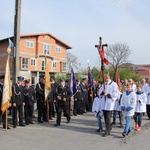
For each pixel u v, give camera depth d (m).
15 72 11.12
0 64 47.59
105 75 9.12
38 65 49.09
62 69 54.12
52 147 7.32
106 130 8.88
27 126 10.47
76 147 7.34
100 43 10.23
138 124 9.90
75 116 13.71
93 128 10.23
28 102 10.84
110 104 8.81
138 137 8.66
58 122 10.70
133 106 8.74
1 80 10.17
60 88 10.99
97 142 7.92
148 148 7.25
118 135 8.95
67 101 11.11
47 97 11.41
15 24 11.17
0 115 10.70
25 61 46.81
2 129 9.73
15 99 10.13
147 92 13.17
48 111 11.66
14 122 10.12
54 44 52.31
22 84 10.70
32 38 48.19
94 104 9.60
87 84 16.30
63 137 8.57
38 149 7.09
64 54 55.06
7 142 7.80
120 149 7.14
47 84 11.40
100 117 9.45
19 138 8.34
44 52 49.97
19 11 11.16
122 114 9.70
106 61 10.06
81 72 50.44
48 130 9.70
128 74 50.28
